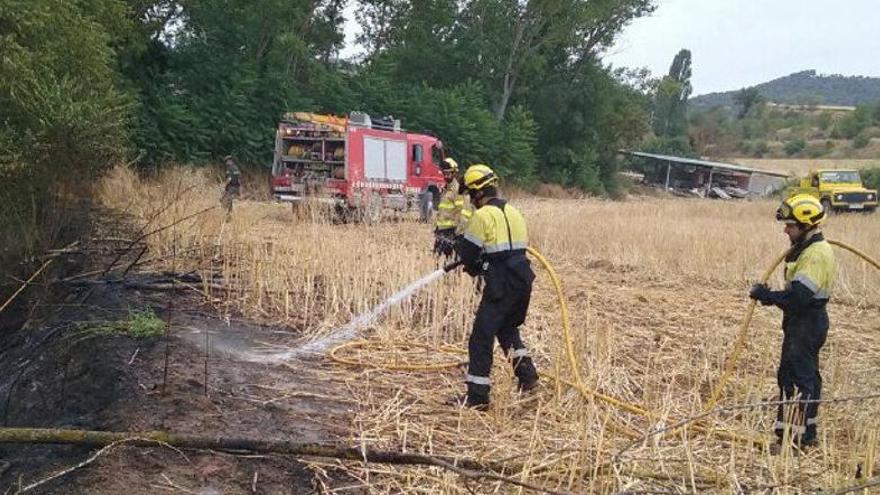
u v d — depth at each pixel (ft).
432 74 147.95
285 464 15.94
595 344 23.58
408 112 118.93
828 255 17.97
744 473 16.42
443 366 22.61
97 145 42.11
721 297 38.06
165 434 15.25
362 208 56.13
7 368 25.35
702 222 72.90
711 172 182.60
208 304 28.66
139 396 18.79
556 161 154.40
